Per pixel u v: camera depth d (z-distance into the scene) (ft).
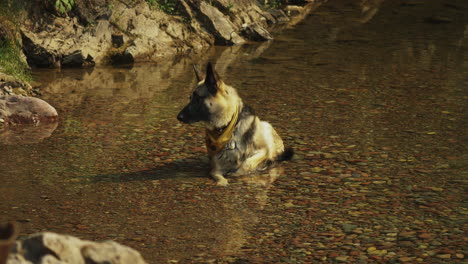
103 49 47.83
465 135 28.17
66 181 22.65
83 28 48.39
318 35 57.77
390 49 50.93
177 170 24.11
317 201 20.66
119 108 33.83
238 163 23.70
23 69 41.27
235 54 50.14
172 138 28.35
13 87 36.24
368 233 17.93
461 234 17.76
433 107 33.24
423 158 25.07
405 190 21.53
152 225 18.65
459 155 25.38
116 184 22.40
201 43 53.36
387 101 34.76
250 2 63.10
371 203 20.38
